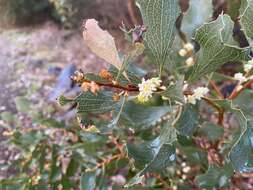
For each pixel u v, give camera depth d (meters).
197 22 0.16
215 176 0.16
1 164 0.21
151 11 0.12
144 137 0.19
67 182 0.20
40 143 0.21
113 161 0.18
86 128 0.13
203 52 0.12
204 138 0.18
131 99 0.13
